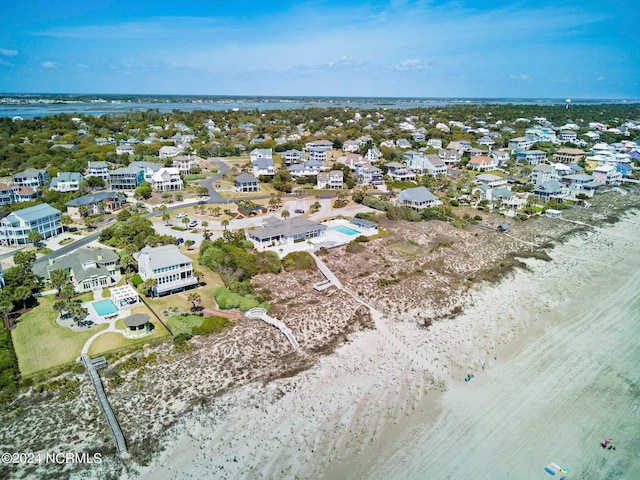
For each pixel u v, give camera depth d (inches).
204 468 1680.6
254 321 2591.0
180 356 2273.6
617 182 6633.9
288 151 7396.7
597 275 3518.7
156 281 2824.8
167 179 5698.8
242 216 4626.0
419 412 1988.2
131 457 1722.4
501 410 2018.9
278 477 1644.9
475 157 7396.7
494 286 3287.4
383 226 4375.0
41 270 3068.4
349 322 2682.1
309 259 3442.4
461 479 1653.5
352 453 1758.1
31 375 2100.1
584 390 2172.7
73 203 4606.3
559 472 1696.6
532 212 5137.8
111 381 2087.8
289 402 2026.3
